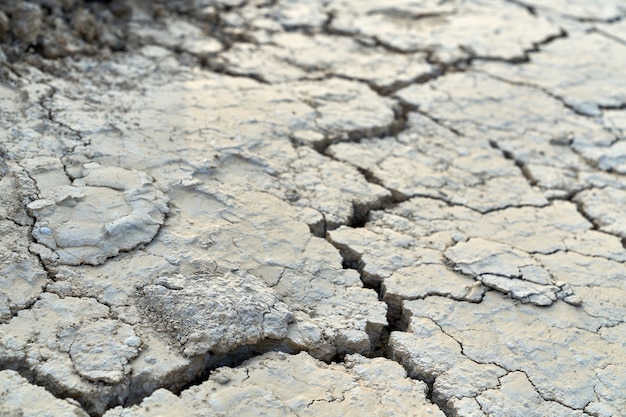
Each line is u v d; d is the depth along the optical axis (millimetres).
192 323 2295
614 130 4004
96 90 3570
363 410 2188
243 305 2373
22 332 2209
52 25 3973
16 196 2693
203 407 2096
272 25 4875
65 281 2416
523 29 5242
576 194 3457
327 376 2291
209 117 3510
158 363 2189
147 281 2463
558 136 3893
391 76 4297
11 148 2939
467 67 4555
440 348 2465
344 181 3260
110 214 2689
